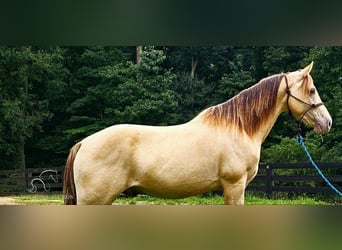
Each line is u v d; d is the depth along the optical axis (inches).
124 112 678.5
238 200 156.4
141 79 702.5
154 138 152.1
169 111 707.4
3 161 730.2
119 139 149.3
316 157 543.8
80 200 148.2
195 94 734.5
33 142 764.6
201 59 805.9
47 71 727.7
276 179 435.5
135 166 148.9
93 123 725.3
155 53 706.2
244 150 156.9
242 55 756.0
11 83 721.6
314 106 167.2
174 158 149.9
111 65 734.5
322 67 613.6
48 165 751.7
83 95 751.1
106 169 147.7
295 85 167.2
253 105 162.2
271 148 562.6
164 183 149.8
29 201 467.2
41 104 730.2
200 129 156.1
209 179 153.6
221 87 720.3
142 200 420.5
